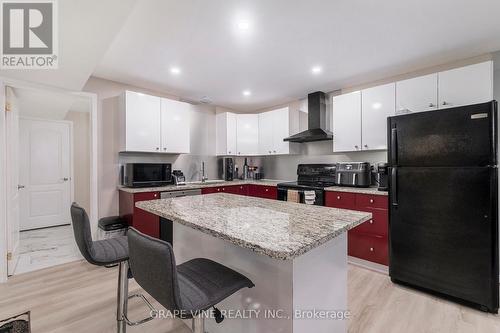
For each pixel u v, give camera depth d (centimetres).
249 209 154
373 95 292
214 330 152
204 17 184
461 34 210
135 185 311
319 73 298
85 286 225
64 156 447
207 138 443
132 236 100
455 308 191
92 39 171
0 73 226
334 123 332
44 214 427
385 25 196
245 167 474
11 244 249
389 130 231
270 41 221
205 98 406
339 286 135
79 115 467
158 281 86
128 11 144
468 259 188
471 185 187
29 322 174
